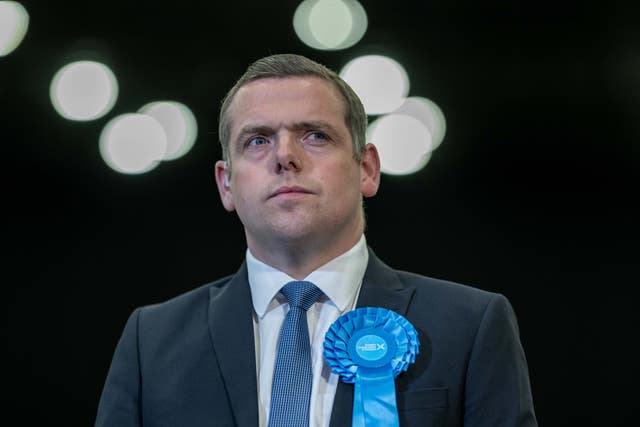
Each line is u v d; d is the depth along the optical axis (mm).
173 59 5230
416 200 5766
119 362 2143
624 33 5203
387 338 1983
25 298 5836
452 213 5777
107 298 5840
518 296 5766
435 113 5238
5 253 5809
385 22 5109
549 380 5703
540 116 5492
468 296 2088
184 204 5785
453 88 5324
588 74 5371
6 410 5797
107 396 2102
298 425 1942
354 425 1919
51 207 5781
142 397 2068
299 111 2051
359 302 2105
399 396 1945
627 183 5629
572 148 5598
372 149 2258
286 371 2006
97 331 5836
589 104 5469
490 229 5762
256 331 2107
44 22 5043
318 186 2018
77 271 5852
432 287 2133
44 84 5211
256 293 2131
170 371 2068
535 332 5734
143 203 5781
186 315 2180
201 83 5281
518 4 5113
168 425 2002
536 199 5727
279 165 2021
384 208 5801
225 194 2256
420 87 5242
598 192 5684
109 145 5270
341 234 2092
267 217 2025
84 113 5152
